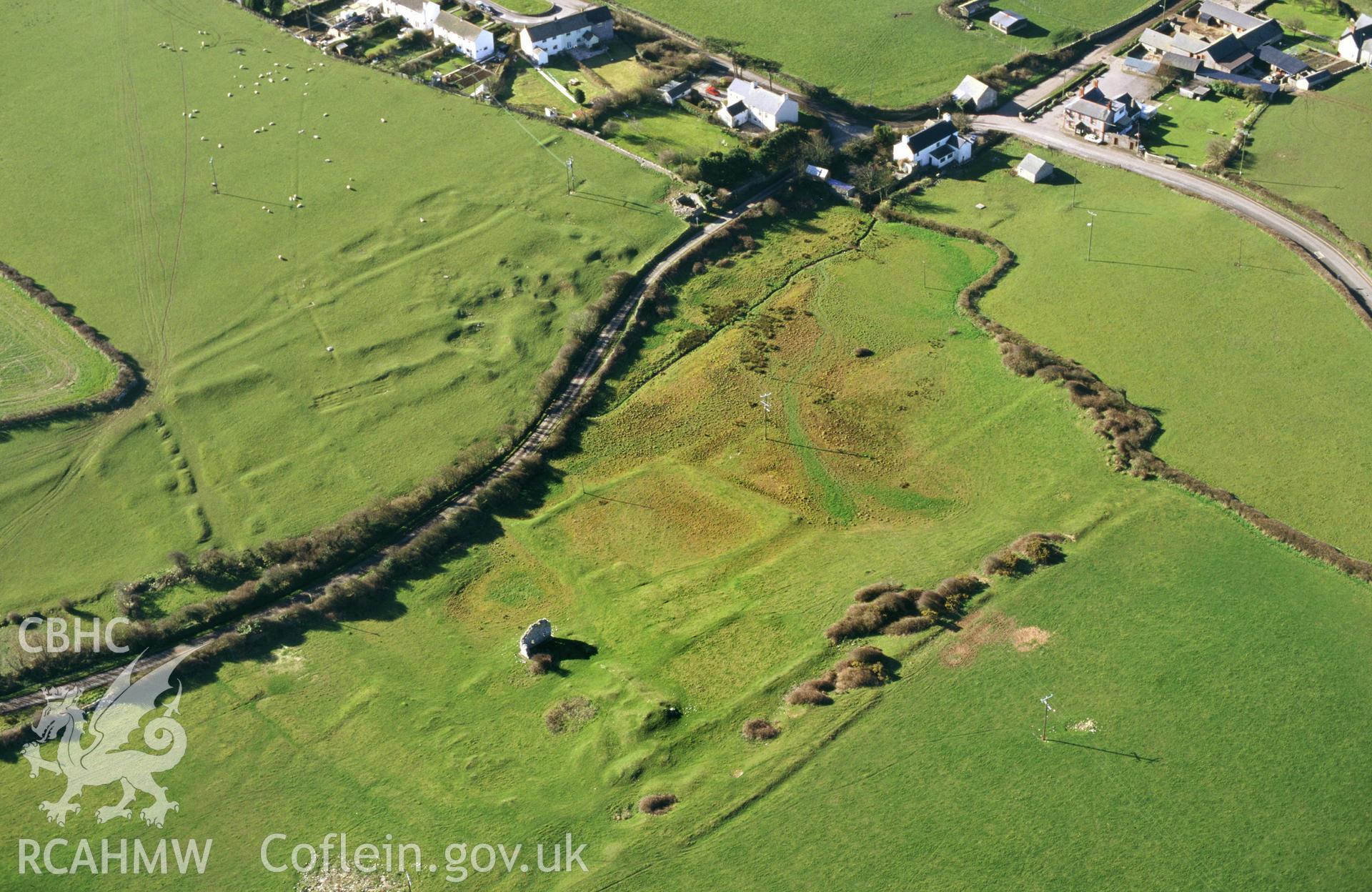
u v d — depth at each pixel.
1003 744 99.25
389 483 127.00
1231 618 110.25
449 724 102.00
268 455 130.00
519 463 129.75
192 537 120.38
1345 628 109.56
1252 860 90.94
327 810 95.25
